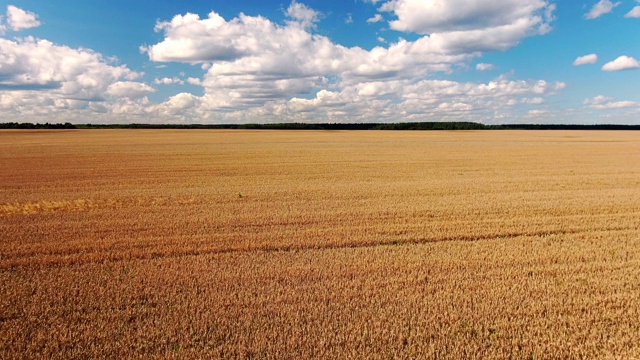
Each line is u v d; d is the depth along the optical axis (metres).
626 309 6.48
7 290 7.19
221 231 11.12
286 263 8.57
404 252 9.31
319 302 6.69
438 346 5.44
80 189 18.48
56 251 9.38
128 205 14.91
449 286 7.33
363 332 5.74
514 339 5.59
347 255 9.09
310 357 5.22
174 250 9.44
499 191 17.45
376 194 16.77
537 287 7.25
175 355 5.25
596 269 8.23
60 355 5.28
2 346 5.48
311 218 12.54
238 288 7.25
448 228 11.38
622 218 12.49
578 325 5.98
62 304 6.67
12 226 11.62
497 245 9.84
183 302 6.71
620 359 5.20
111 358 5.22
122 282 7.55
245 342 5.52
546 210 13.57
